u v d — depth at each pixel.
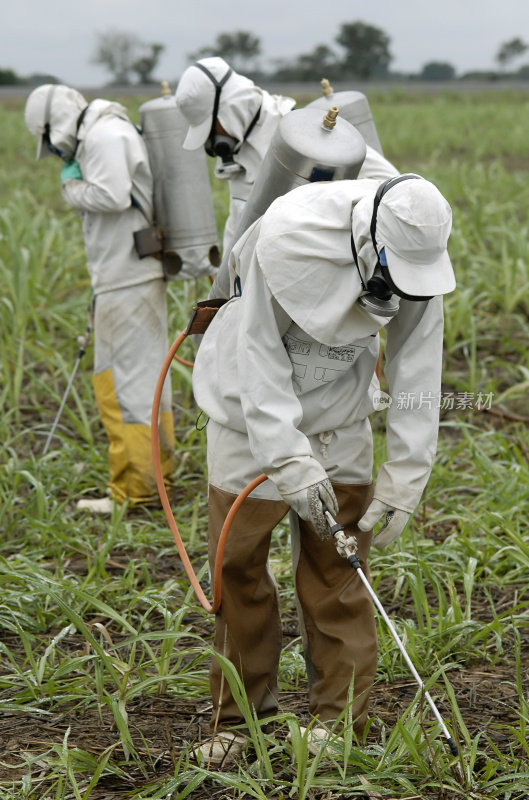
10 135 47.00
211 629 9.44
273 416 6.14
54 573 10.41
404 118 56.38
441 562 10.27
